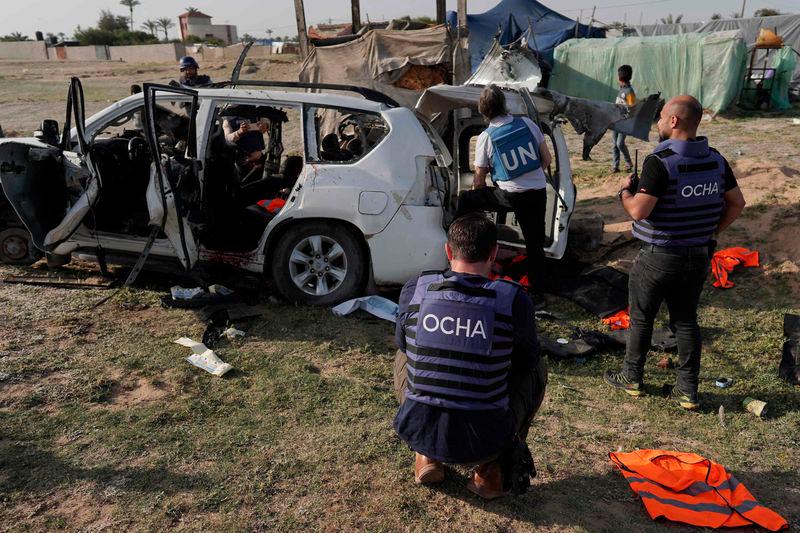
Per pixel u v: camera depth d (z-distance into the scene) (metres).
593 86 18.72
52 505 2.69
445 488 2.90
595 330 4.74
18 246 5.55
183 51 55.69
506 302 2.42
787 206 6.60
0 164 4.54
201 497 2.77
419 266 4.88
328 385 3.80
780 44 17.45
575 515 2.76
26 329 4.34
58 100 22.03
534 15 21.95
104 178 4.96
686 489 2.86
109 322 4.55
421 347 2.46
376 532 2.61
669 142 3.35
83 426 3.27
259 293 5.17
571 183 5.54
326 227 4.89
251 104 4.95
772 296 5.35
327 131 6.00
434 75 10.05
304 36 11.08
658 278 3.49
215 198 4.92
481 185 4.95
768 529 2.65
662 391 3.92
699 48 16.69
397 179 4.83
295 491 2.84
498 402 2.45
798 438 3.41
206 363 3.97
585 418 3.60
